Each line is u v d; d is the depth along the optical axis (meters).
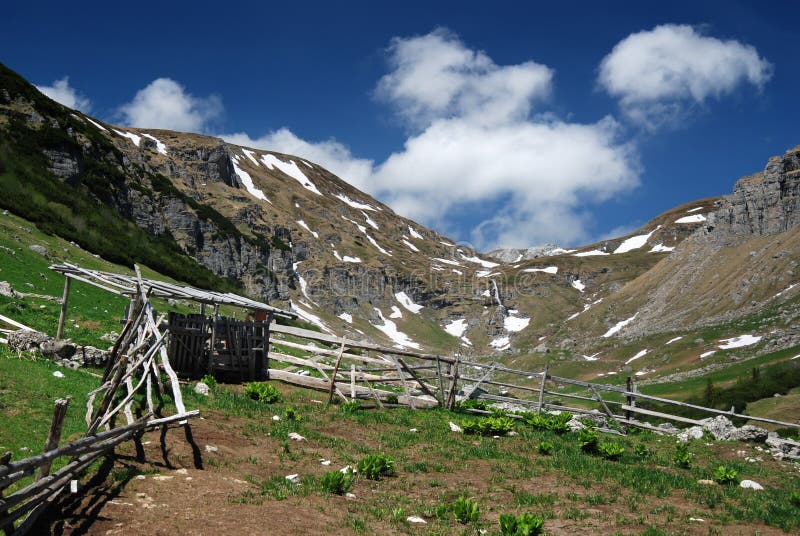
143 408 14.66
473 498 12.19
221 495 10.17
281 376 25.20
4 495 8.72
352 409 20.69
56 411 8.44
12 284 35.84
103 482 9.98
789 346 144.50
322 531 9.17
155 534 8.25
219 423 15.37
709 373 141.25
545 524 10.49
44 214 73.94
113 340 26.80
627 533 10.10
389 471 13.70
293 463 13.41
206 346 23.70
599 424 24.61
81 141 119.12
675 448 19.97
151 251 104.25
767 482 15.43
